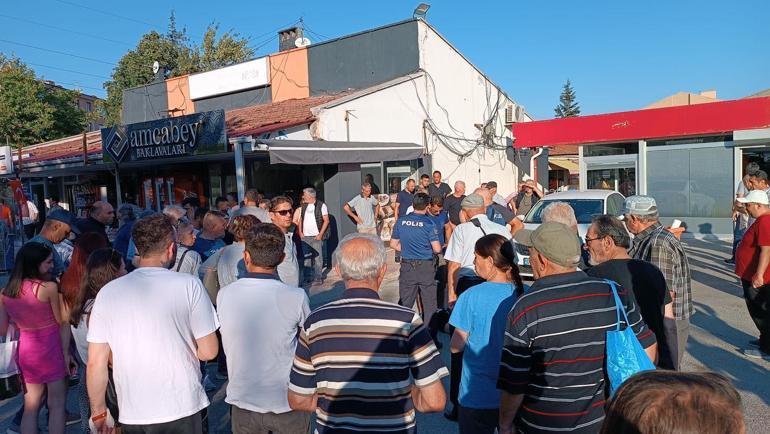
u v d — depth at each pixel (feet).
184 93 67.97
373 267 8.39
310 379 8.36
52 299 13.34
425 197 20.10
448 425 14.78
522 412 8.46
